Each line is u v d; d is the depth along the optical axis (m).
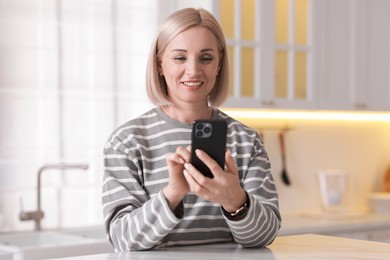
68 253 2.74
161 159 1.81
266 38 3.71
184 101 1.81
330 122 4.34
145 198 1.76
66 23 3.47
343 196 4.11
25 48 3.38
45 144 3.43
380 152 4.55
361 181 4.46
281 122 4.16
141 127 1.84
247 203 1.64
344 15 4.03
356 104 4.05
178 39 1.74
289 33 3.83
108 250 2.86
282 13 3.81
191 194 1.78
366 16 4.11
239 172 1.86
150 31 3.68
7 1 3.34
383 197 4.32
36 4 3.40
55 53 3.45
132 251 1.67
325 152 4.32
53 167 3.29
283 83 3.80
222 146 1.56
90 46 3.53
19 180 3.37
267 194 1.83
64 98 3.47
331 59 3.97
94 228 3.35
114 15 3.59
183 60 1.75
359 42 4.08
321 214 4.03
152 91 1.84
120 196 1.74
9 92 3.35
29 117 3.40
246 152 1.87
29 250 2.65
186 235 1.79
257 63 3.70
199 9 1.80
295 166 4.20
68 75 3.48
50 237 3.18
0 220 3.32
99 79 3.55
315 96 3.89
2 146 3.34
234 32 3.64
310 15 3.89
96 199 3.54
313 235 2.03
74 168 3.28
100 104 3.56
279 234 3.46
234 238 1.77
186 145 1.82
